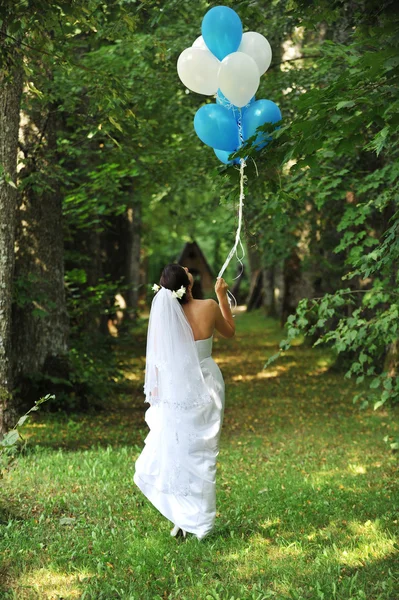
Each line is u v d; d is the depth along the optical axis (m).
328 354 19.47
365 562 4.76
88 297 14.51
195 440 5.38
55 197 11.35
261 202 11.30
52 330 11.36
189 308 5.56
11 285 7.62
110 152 12.36
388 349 10.37
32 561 4.84
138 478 5.54
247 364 19.42
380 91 5.15
